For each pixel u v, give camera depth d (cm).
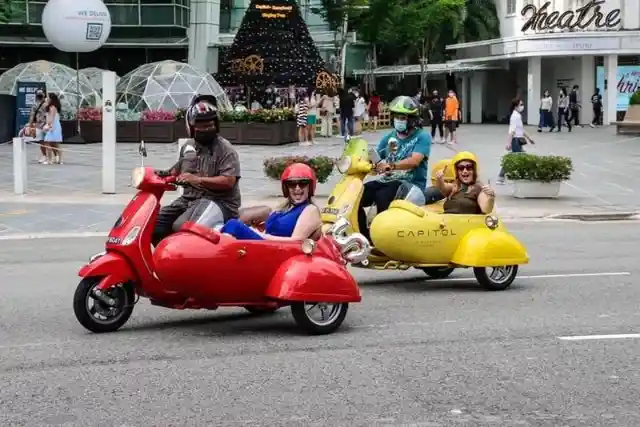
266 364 736
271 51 4147
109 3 4481
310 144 3300
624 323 888
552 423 600
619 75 4941
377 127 4519
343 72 4944
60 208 1828
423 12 5334
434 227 1041
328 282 830
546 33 4888
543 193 2092
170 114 3425
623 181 2412
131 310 857
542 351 779
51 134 2536
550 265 1260
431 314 935
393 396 652
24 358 750
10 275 1173
